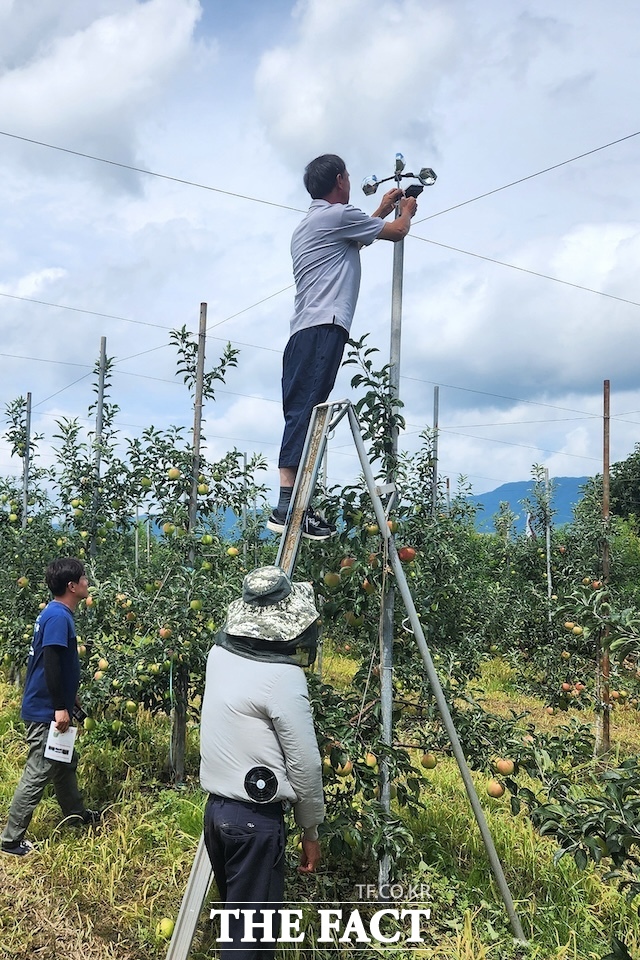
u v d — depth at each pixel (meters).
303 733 2.41
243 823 2.40
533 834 4.29
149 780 5.12
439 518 7.51
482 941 3.29
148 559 5.92
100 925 3.34
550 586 9.16
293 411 3.63
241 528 7.35
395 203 3.93
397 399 3.85
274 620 2.53
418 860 4.02
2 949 3.12
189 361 5.68
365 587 3.75
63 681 4.04
